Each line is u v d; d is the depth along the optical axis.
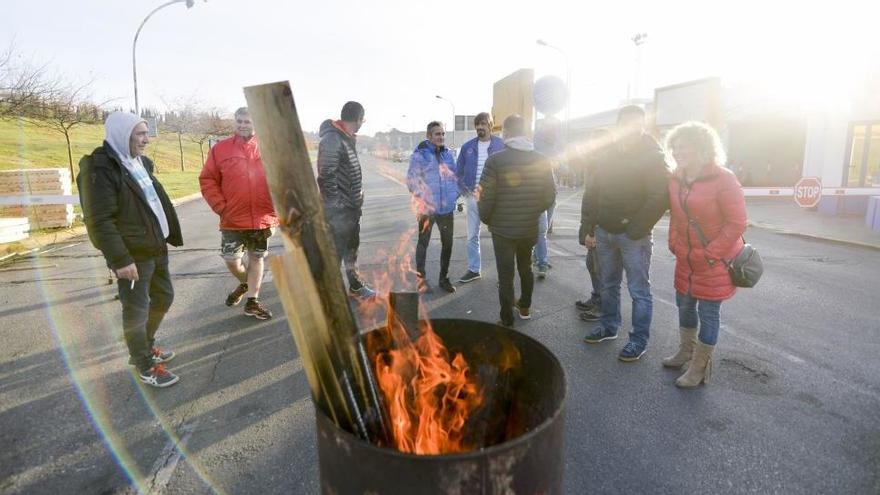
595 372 3.57
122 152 3.04
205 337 4.21
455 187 5.34
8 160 20.52
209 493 2.35
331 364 1.60
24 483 2.41
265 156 1.46
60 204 9.63
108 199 2.94
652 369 3.61
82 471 2.50
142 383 3.42
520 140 3.98
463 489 1.30
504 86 10.50
